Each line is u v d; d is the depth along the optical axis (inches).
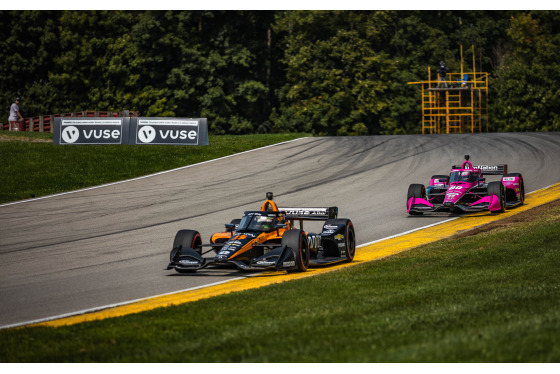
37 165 4416.8
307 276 1883.6
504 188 3019.2
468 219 2878.9
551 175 3983.8
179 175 4315.9
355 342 1098.1
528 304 1334.9
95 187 4020.7
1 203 3631.9
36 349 1193.4
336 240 2087.8
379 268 1881.2
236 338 1176.2
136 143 5108.3
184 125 5216.5
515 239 2223.2
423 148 5088.6
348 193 3607.3
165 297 1680.6
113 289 1802.4
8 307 1632.6
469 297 1430.9
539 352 967.0
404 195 3499.0
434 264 1898.4
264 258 1892.2
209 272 2014.0
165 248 2428.6
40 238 2728.8
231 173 4330.7
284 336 1171.9
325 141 5595.5
